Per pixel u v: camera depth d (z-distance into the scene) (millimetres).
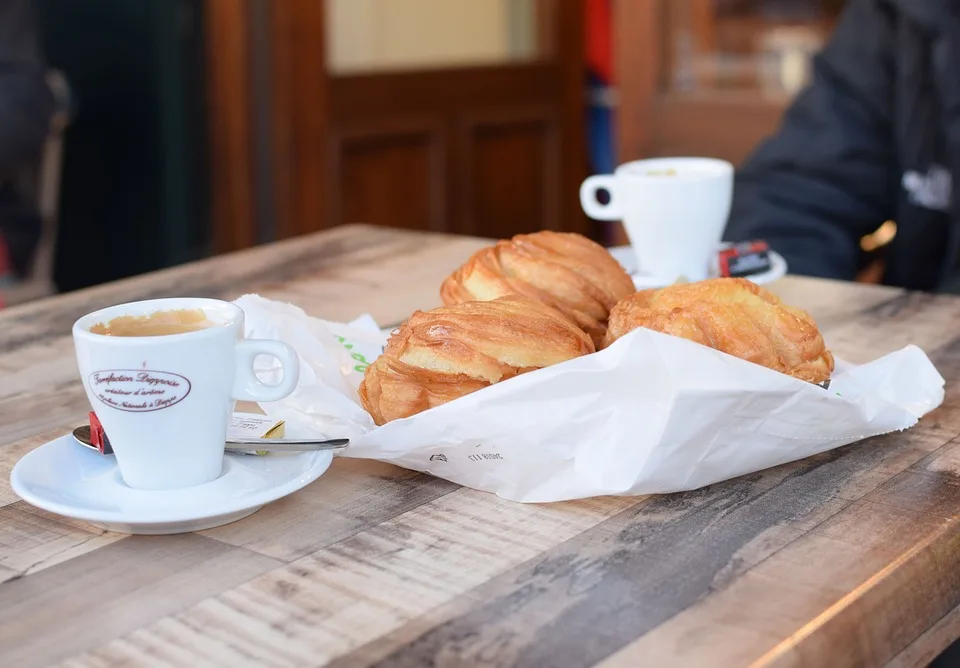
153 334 605
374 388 641
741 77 2408
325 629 467
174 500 570
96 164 3080
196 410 572
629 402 581
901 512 577
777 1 2324
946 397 756
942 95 1508
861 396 656
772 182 1607
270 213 3121
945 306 993
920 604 521
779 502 592
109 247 3160
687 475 591
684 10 2453
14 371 860
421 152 3303
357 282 1117
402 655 446
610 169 3727
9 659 450
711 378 577
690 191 1054
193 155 3168
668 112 2518
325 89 3066
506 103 3465
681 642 453
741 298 671
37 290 2756
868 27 1604
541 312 646
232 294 1077
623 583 504
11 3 2629
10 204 2680
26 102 2639
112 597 499
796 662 449
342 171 3143
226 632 467
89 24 2971
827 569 515
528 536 555
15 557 540
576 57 3602
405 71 3215
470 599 491
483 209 3482
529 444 582
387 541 551
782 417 608
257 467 611
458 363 618
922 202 1557
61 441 637
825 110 1607
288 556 537
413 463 621
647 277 1079
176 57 3078
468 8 3383
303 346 728
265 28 2996
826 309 989
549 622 470
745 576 509
